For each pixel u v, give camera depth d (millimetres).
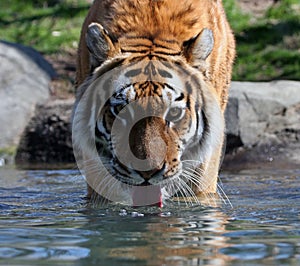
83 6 26984
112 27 10125
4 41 21266
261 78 21438
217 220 9367
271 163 16859
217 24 11070
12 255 7230
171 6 10320
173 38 10031
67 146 18281
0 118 18844
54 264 6832
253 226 8898
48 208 10609
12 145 18547
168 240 7980
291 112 17906
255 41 23359
